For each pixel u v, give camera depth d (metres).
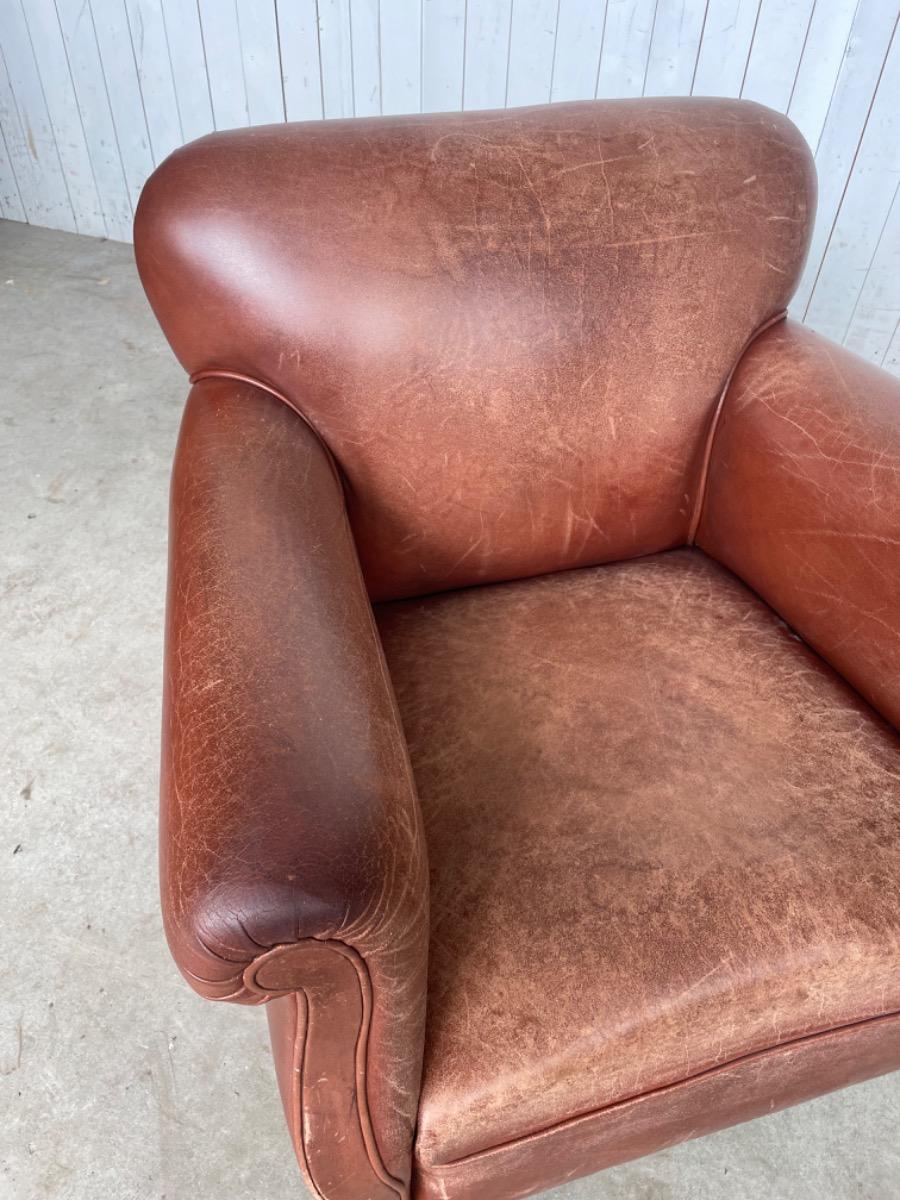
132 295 2.60
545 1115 0.67
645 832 0.77
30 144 2.79
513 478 0.98
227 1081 1.05
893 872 0.75
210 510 0.77
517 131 0.94
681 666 0.93
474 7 2.11
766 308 1.02
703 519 1.09
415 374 0.91
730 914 0.72
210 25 2.38
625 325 0.95
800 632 0.98
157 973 1.14
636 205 0.94
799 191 1.00
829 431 0.92
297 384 0.91
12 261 2.76
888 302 2.13
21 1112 1.01
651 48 2.04
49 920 1.18
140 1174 0.97
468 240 0.90
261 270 0.88
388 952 0.55
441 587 1.04
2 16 2.54
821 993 0.71
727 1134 1.02
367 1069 0.62
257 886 0.50
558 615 1.00
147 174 2.75
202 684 0.61
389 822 0.55
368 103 2.40
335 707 0.60
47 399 2.16
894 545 0.85
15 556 1.73
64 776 1.35
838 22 1.84
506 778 0.82
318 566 0.74
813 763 0.83
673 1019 0.68
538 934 0.71
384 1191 0.70
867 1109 1.04
